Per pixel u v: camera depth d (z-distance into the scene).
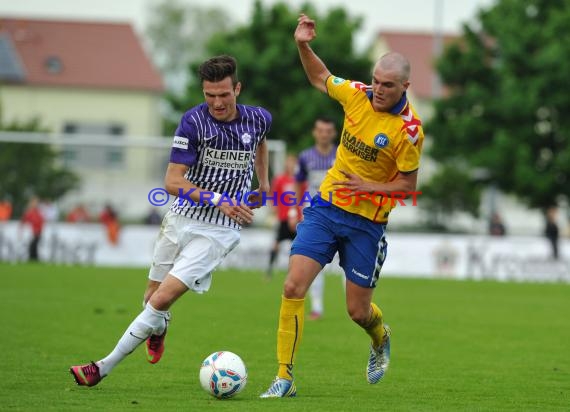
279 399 20.36
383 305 45.78
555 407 20.36
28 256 72.25
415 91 152.88
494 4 109.12
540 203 102.81
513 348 30.77
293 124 109.50
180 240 21.44
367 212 20.97
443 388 22.83
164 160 74.38
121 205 73.56
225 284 55.97
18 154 72.75
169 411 18.53
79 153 73.50
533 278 72.12
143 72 148.25
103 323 34.88
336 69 112.88
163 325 21.41
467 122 105.06
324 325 36.38
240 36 117.88
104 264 72.62
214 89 20.58
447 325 37.38
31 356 26.61
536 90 101.75
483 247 73.00
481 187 103.50
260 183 22.83
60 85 144.50
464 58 109.25
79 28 152.38
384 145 20.72
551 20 103.94
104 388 21.55
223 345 29.77
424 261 73.75
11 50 144.88
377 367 22.53
